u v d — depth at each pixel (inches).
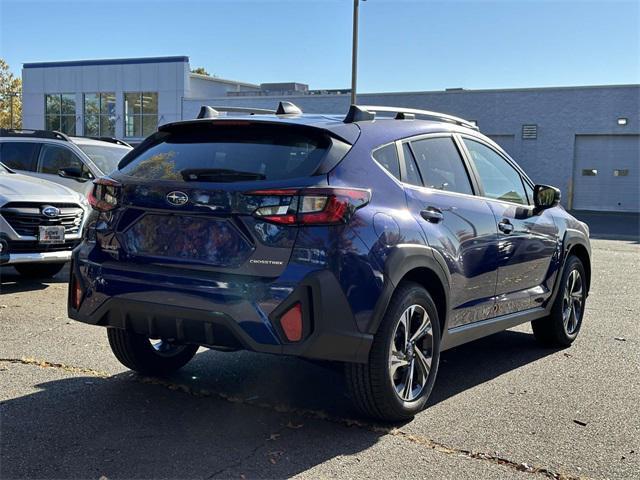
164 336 162.7
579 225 268.7
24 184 333.7
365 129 177.0
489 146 229.6
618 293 391.5
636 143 1242.0
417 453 156.0
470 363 236.2
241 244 154.2
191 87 1604.3
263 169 160.9
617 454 159.0
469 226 197.2
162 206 162.4
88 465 145.0
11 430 162.2
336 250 153.7
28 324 264.8
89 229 177.5
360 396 167.2
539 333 258.5
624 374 224.2
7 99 2496.3
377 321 160.7
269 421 172.9
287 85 1668.3
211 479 140.2
